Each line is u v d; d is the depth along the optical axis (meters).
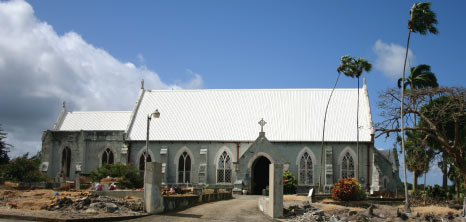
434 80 69.31
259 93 68.62
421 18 40.91
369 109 62.94
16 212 27.94
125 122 68.69
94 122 69.56
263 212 33.41
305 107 65.31
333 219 29.83
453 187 64.62
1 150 61.66
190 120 65.44
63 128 69.44
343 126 61.88
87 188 48.47
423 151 55.75
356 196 41.25
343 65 56.41
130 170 53.78
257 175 62.81
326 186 58.44
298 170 60.28
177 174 62.28
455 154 48.56
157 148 63.12
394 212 34.44
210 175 61.56
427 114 51.44
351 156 59.88
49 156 64.56
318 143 60.59
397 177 68.44
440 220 31.42
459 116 47.75
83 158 64.00
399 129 50.66
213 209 34.53
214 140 61.97
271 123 63.56
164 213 31.70
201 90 70.38
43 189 44.16
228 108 66.69
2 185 44.72
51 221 25.95
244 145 61.62
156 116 34.59
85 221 26.23
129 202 32.06
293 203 38.16
